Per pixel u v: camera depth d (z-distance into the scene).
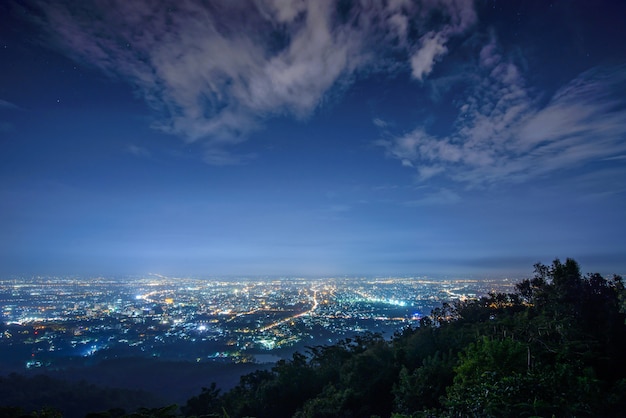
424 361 10.59
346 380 13.41
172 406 7.04
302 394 15.47
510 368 7.76
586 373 7.82
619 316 10.98
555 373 7.36
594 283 12.42
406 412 9.69
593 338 10.10
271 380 16.92
